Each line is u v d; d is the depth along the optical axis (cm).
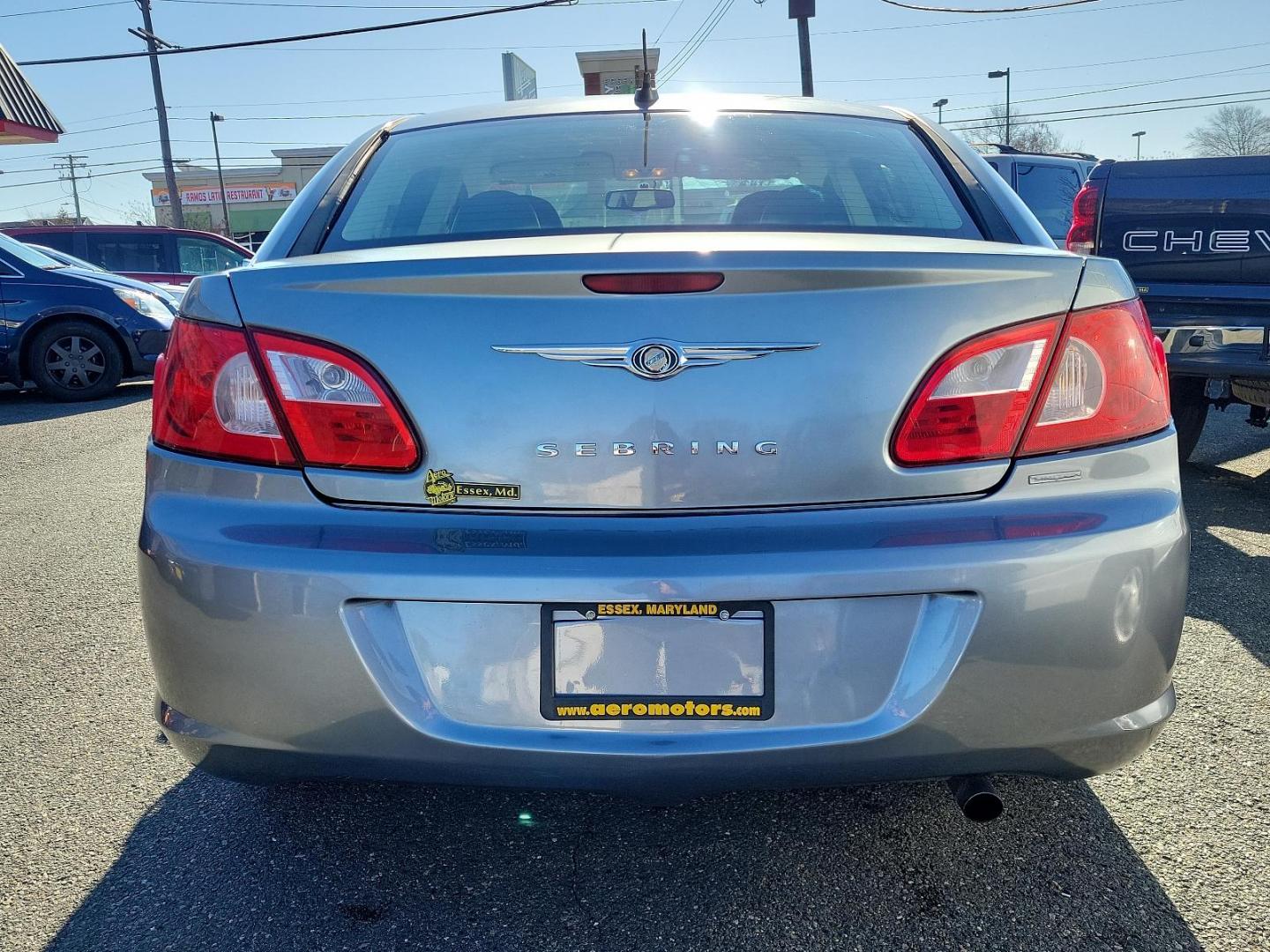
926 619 158
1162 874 194
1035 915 183
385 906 188
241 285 169
